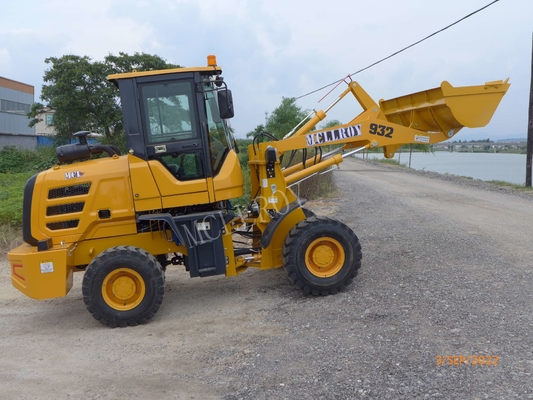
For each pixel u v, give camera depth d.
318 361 4.41
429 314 5.23
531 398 3.55
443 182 20.92
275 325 5.41
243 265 6.51
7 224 10.92
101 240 6.18
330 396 3.81
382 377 4.01
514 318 4.97
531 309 5.20
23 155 28.84
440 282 6.30
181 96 5.93
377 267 7.27
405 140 6.99
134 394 4.15
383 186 19.06
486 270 6.76
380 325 5.07
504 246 8.14
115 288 5.78
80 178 6.04
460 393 3.69
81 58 27.94
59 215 6.05
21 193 14.64
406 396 3.71
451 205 13.39
